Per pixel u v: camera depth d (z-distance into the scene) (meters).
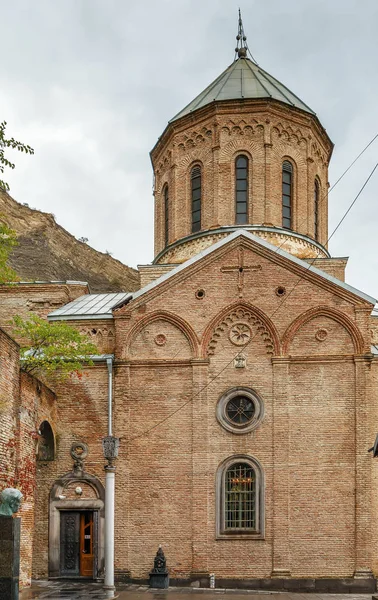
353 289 30.27
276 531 28.41
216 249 31.23
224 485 29.12
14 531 17.67
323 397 29.53
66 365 29.31
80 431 30.34
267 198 35.19
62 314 32.41
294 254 34.91
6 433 24.30
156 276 35.22
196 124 36.84
